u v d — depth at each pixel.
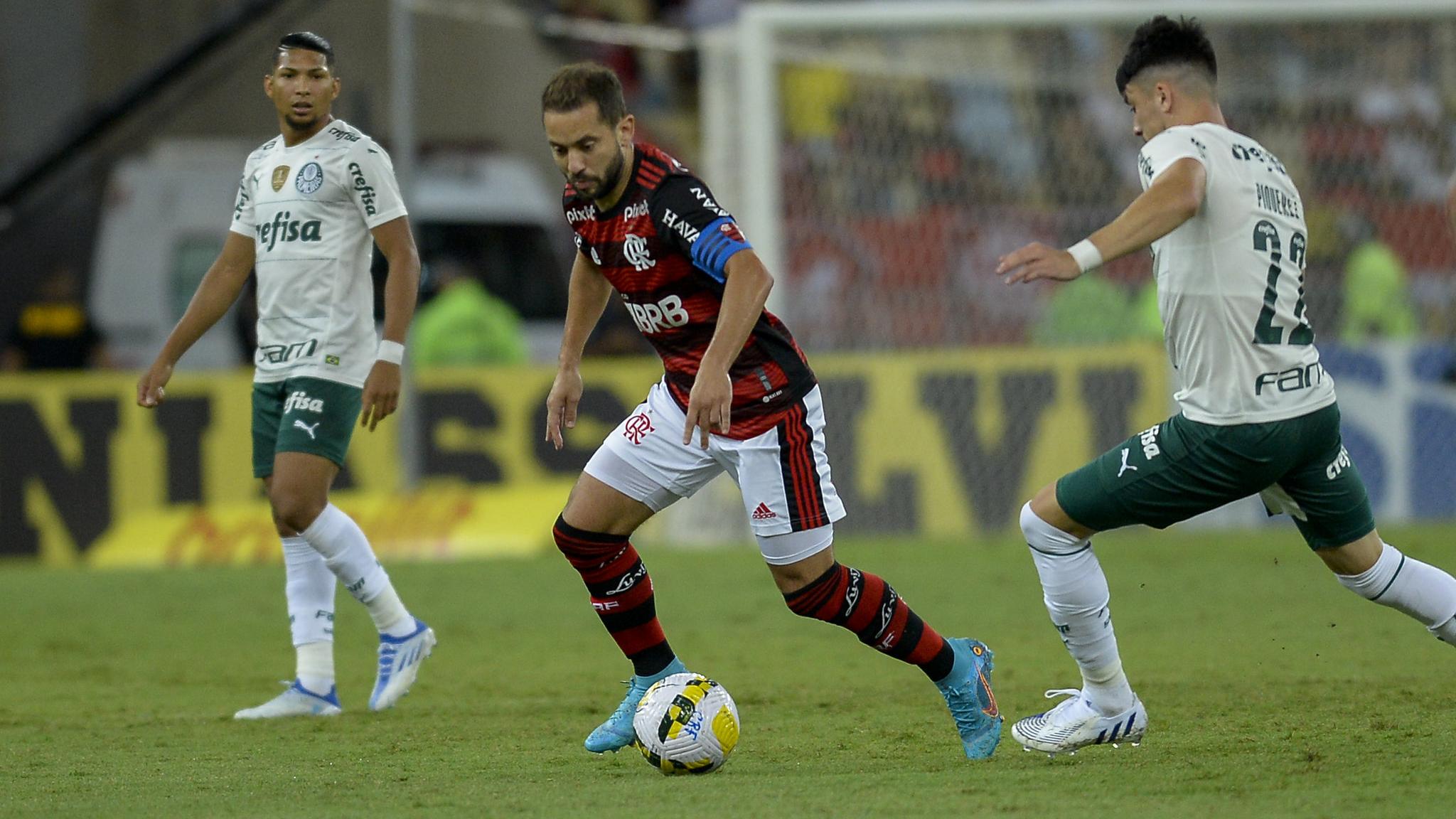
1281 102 46.72
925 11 42.38
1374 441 42.91
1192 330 15.80
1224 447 15.77
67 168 54.91
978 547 38.91
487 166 55.97
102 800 15.61
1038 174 48.00
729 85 44.06
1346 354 42.97
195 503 42.00
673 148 64.88
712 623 28.92
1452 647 24.30
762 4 63.66
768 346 16.22
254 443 21.66
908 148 47.38
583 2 64.50
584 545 16.97
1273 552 37.34
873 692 21.77
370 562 21.14
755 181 42.06
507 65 63.19
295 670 25.53
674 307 16.17
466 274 54.25
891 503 42.09
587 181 15.54
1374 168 47.03
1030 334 47.12
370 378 20.70
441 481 42.19
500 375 42.50
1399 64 46.72
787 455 16.25
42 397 42.00
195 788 16.16
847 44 46.34
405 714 21.03
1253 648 24.69
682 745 16.09
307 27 60.28
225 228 53.38
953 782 15.50
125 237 53.34
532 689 23.00
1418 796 14.33
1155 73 16.20
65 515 41.78
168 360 21.47
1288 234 15.89
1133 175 48.62
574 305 17.97
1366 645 24.73
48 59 61.34
